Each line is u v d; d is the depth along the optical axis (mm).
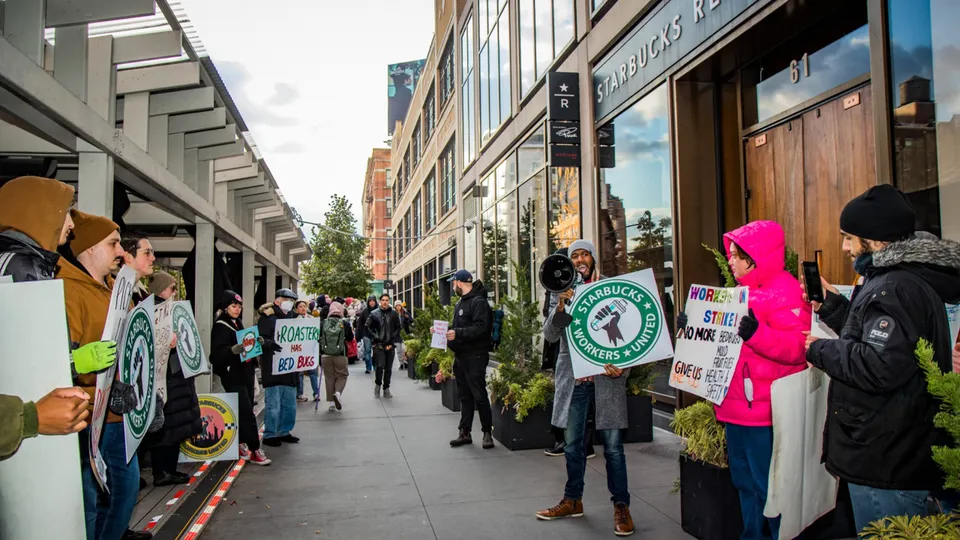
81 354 2367
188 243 12422
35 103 4227
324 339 10031
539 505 5043
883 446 2535
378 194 67500
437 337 10438
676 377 3938
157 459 5645
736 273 3527
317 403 10062
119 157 5602
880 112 4742
